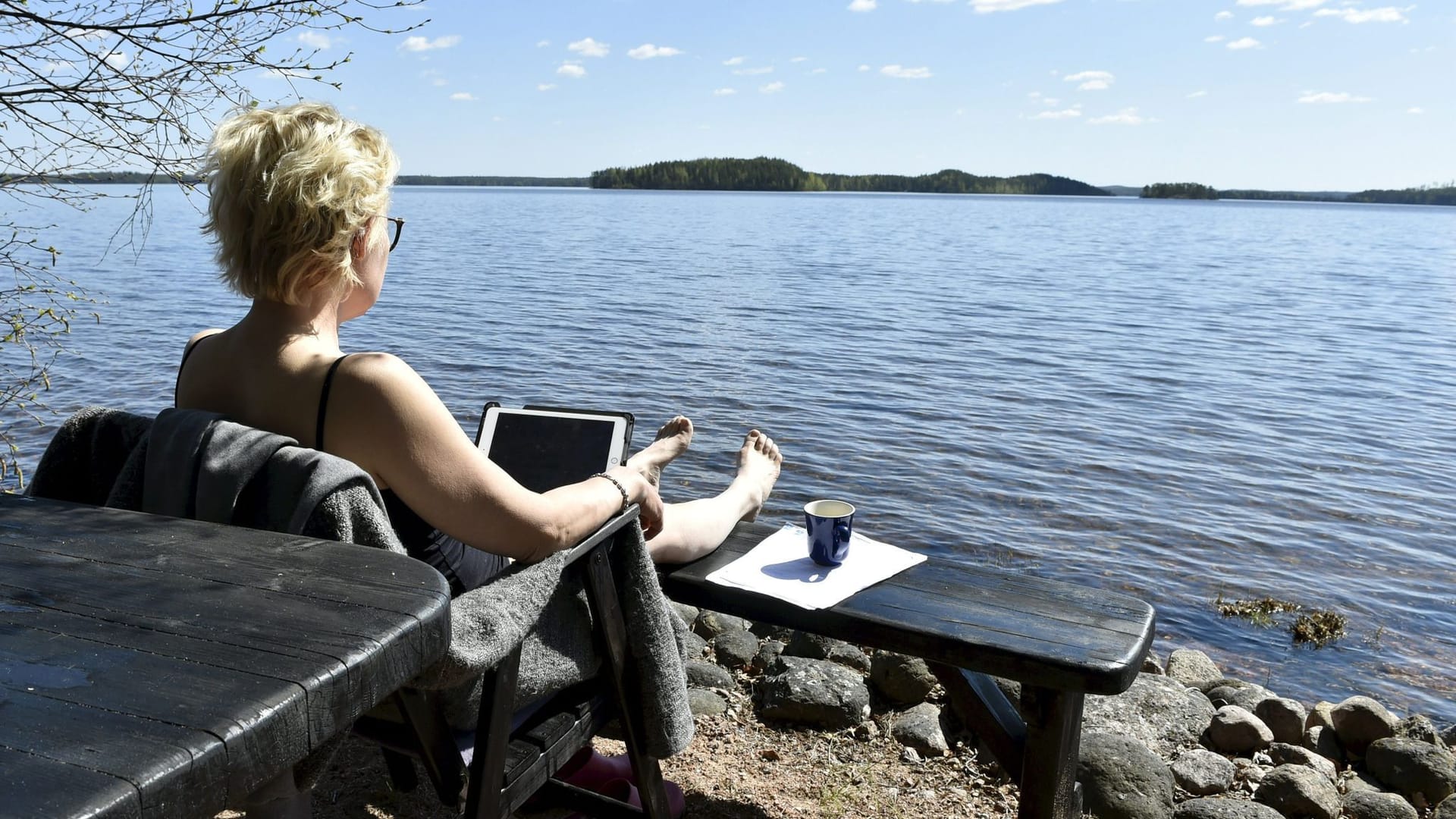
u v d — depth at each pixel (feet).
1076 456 36.40
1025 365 56.80
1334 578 25.07
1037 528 28.30
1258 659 20.21
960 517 28.96
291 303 5.56
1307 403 48.26
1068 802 6.75
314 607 3.81
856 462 34.45
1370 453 38.37
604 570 6.09
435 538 6.09
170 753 2.76
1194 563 25.86
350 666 3.37
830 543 7.54
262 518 4.94
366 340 57.36
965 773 9.23
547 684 5.92
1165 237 291.99
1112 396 48.29
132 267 95.86
